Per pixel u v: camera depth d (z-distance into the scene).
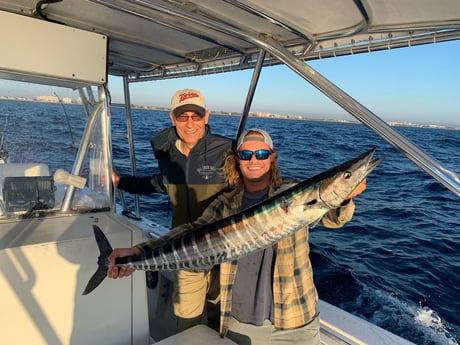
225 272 2.04
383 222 7.43
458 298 4.32
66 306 1.91
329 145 21.00
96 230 1.85
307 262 2.02
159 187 2.94
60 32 2.38
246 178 2.11
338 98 1.97
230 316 2.06
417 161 1.71
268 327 1.97
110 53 3.54
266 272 1.99
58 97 2.46
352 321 2.45
